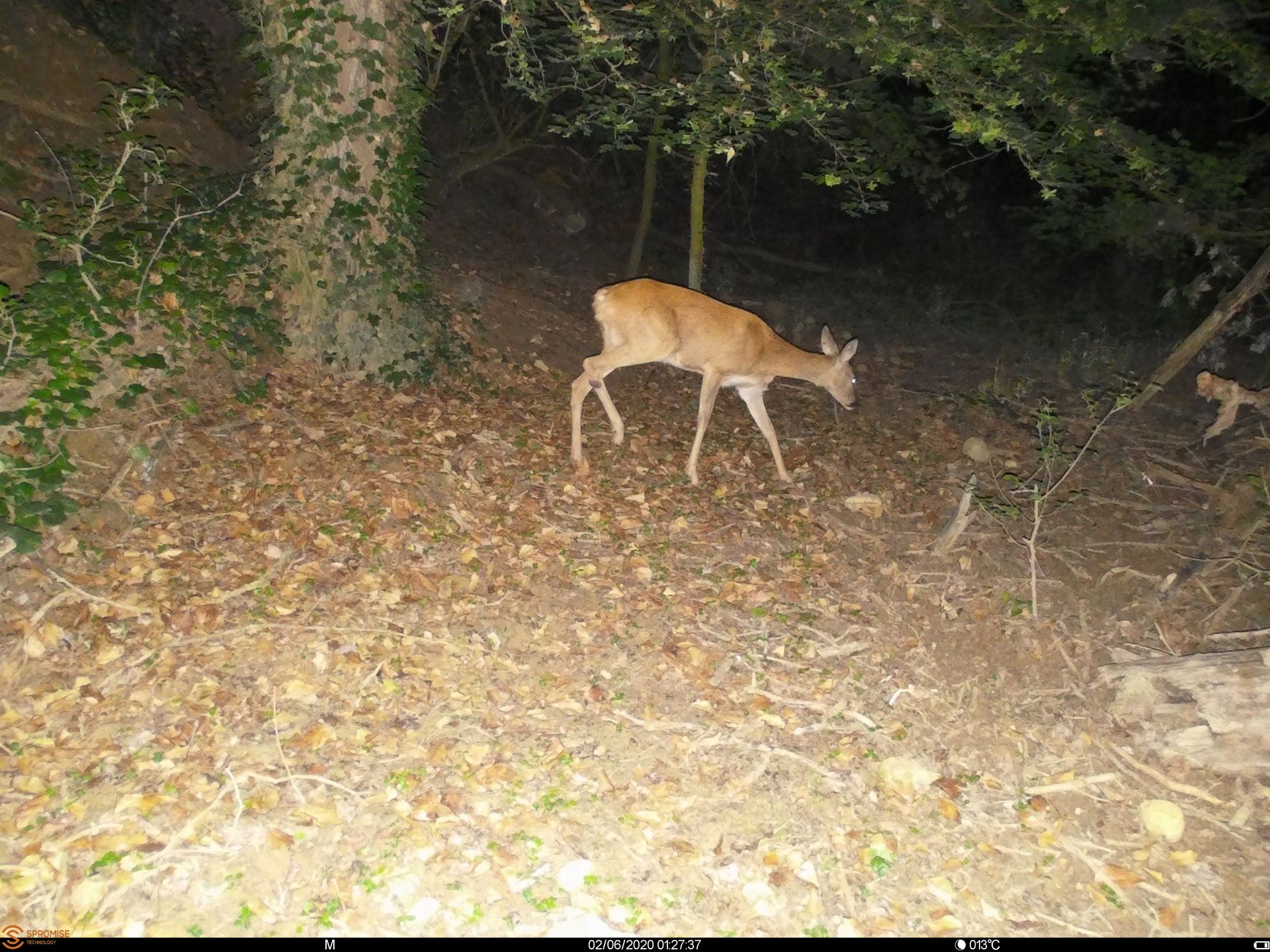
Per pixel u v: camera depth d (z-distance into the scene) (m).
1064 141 3.48
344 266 3.23
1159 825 2.00
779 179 8.05
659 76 4.80
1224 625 2.73
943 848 1.90
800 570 2.83
